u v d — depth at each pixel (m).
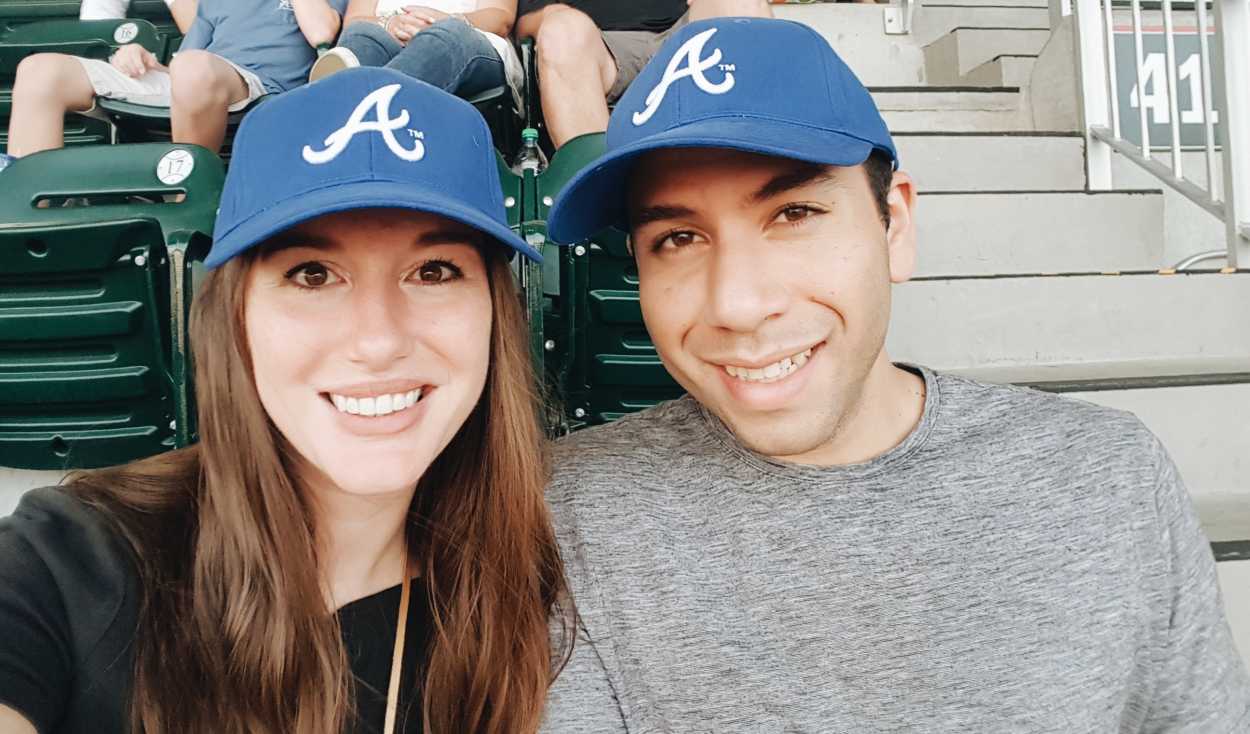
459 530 0.77
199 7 2.39
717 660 0.70
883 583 0.70
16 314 1.28
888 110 2.57
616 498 0.77
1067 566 0.69
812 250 0.67
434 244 0.64
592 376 1.42
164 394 1.36
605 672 0.73
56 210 1.45
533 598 0.75
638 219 0.71
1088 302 1.67
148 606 0.63
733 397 0.71
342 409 0.65
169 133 2.30
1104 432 0.74
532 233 1.27
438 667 0.73
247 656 0.65
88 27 2.69
